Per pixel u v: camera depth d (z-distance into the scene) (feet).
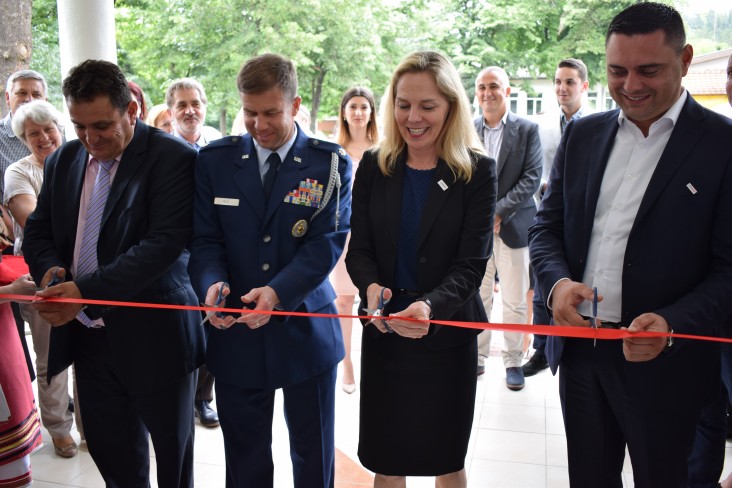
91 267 7.37
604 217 6.34
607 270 6.29
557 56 35.81
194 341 7.68
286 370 7.13
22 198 10.32
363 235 7.04
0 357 7.95
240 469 7.43
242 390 7.23
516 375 13.08
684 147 5.91
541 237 6.80
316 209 7.14
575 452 6.64
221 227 7.20
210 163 7.16
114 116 6.77
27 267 8.28
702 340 6.14
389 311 6.90
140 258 6.87
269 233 7.04
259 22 33.83
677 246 5.92
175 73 35.68
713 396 6.33
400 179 6.86
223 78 33.78
